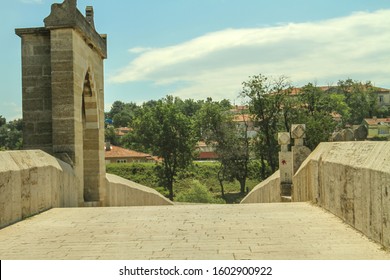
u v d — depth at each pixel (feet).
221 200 206.59
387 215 21.03
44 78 51.98
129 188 72.84
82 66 54.75
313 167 38.55
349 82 434.30
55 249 23.00
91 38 57.67
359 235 24.77
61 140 50.16
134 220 31.68
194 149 254.06
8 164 31.01
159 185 245.65
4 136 316.81
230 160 231.09
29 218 33.17
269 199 64.34
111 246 23.40
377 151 24.02
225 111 252.83
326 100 213.66
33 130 51.80
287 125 205.46
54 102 50.26
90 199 62.75
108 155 315.58
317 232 25.90
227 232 26.50
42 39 52.03
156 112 247.50
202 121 247.29
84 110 63.31
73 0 50.08
